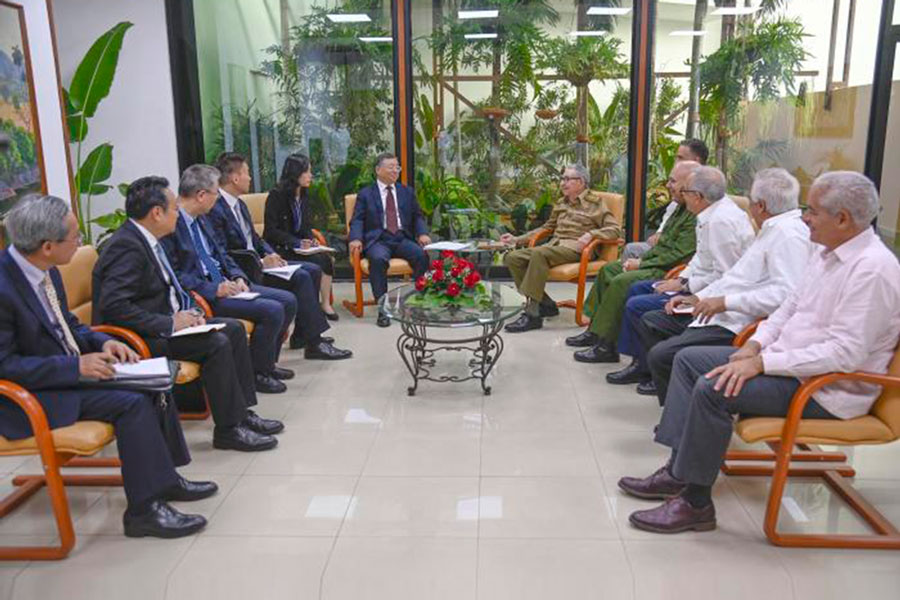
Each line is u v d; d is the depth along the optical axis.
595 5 5.70
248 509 2.58
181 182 3.51
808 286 2.43
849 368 2.17
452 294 3.63
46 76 3.73
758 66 5.72
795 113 5.76
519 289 4.86
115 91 5.59
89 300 3.06
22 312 2.26
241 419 3.07
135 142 5.68
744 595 2.09
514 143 6.02
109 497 2.71
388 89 5.84
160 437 2.40
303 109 5.91
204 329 2.86
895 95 5.43
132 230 2.90
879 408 2.25
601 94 5.88
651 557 2.27
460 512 2.54
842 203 2.16
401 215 5.17
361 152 5.98
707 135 5.87
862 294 2.13
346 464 2.94
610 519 2.49
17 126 3.42
